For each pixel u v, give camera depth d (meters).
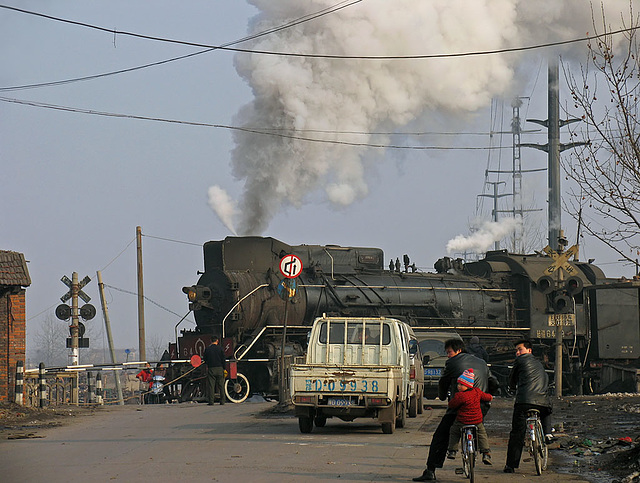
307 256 66.38
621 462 25.31
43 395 49.38
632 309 71.38
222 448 29.50
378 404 33.56
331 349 36.44
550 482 22.86
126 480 22.38
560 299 52.78
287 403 45.41
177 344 62.31
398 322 37.91
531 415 24.36
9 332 50.19
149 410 49.47
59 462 26.45
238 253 62.41
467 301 70.75
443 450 22.84
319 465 25.22
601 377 70.25
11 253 51.59
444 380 24.06
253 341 59.72
